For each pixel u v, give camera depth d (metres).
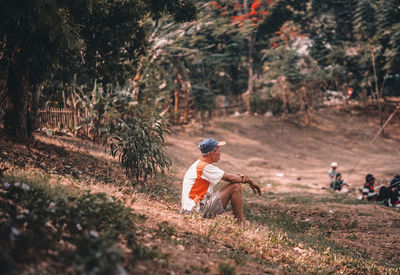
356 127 38.88
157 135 9.40
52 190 4.52
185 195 5.85
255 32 38.78
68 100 15.96
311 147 34.50
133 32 11.40
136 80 21.81
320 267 4.90
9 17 7.36
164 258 3.41
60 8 8.04
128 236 3.74
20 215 3.42
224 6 37.50
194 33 24.94
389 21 39.06
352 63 43.41
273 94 39.50
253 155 30.44
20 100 9.50
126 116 17.80
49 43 8.34
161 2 11.49
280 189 15.40
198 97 32.91
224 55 35.34
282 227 8.06
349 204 11.12
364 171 26.34
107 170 9.38
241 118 37.47
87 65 11.12
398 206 12.07
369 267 5.54
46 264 2.80
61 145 11.15
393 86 46.09
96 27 10.27
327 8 43.81
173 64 29.58
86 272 2.75
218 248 4.42
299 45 41.06
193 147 25.11
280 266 4.39
